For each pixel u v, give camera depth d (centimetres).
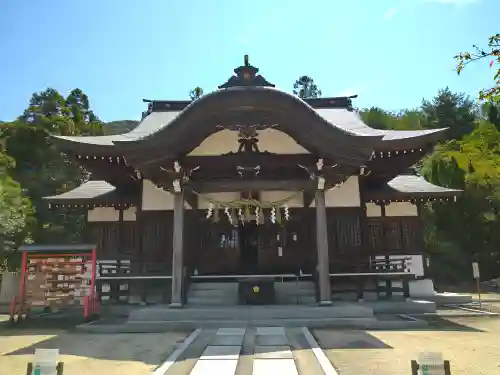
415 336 1025
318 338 997
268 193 1755
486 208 3175
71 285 1531
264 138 1539
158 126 1994
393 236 1847
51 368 473
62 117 5797
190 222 1766
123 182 1864
